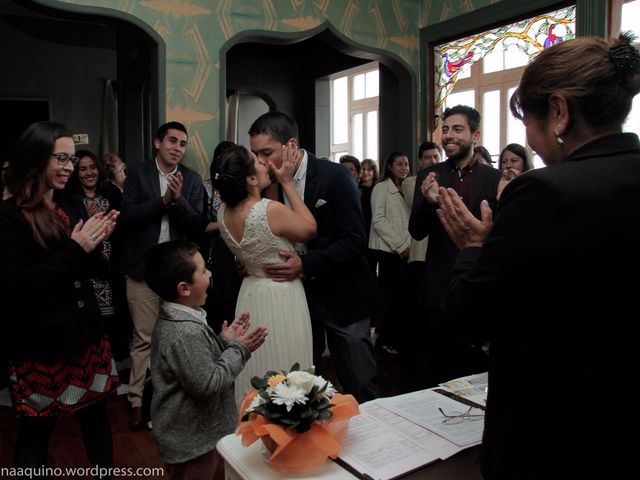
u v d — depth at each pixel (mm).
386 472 1115
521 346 968
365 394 2316
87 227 1918
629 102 955
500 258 931
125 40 6008
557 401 906
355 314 2297
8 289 1819
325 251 2170
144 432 2973
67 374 1942
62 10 3682
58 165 1893
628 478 874
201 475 1792
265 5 4336
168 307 1787
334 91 9539
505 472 972
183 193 3289
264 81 7547
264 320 2062
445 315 1067
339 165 2299
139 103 6352
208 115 4129
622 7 4035
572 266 882
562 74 944
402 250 4328
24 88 7441
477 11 4617
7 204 1886
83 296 2000
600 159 928
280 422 1122
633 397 874
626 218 876
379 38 4930
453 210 1225
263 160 2113
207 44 4117
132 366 3094
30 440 1938
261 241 2035
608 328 881
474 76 7066
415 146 5168
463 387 1568
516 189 951
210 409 1794
